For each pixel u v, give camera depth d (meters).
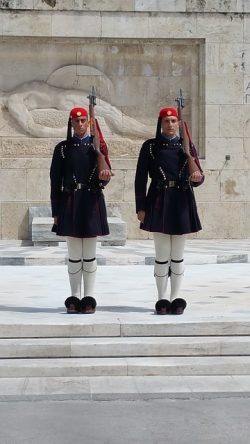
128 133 23.41
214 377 8.84
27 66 23.17
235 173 23.33
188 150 10.49
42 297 12.40
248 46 23.20
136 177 10.63
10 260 17.41
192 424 7.30
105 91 23.38
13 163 22.88
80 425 7.26
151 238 23.12
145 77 23.44
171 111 10.53
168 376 8.88
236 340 9.41
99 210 10.58
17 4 22.66
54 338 9.53
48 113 23.14
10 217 22.81
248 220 23.38
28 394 8.18
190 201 10.50
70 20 22.80
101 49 23.30
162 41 23.17
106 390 8.34
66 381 8.66
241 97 23.28
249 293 12.80
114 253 18.31
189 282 14.34
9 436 6.96
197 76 23.44
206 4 23.08
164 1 22.98
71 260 10.77
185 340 9.42
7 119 23.14
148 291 13.09
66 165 10.61
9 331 9.54
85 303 10.55
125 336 9.62
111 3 22.89
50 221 20.77
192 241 22.59
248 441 6.84
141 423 7.32
